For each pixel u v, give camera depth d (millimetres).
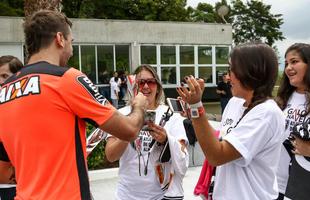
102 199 6027
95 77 23047
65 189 2078
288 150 3420
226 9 28781
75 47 22594
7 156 2381
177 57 25625
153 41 24734
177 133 3275
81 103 2123
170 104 3264
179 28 25531
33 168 2105
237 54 2336
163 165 3232
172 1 35125
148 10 34875
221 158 2252
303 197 3053
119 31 23656
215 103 25984
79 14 34844
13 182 2615
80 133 2158
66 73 2141
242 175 2348
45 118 2084
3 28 20406
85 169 2158
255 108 2305
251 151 2252
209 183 2721
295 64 3496
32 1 7605
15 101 2150
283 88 3627
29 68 2197
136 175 3252
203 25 26297
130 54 24125
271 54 2324
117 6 35344
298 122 3402
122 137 2244
